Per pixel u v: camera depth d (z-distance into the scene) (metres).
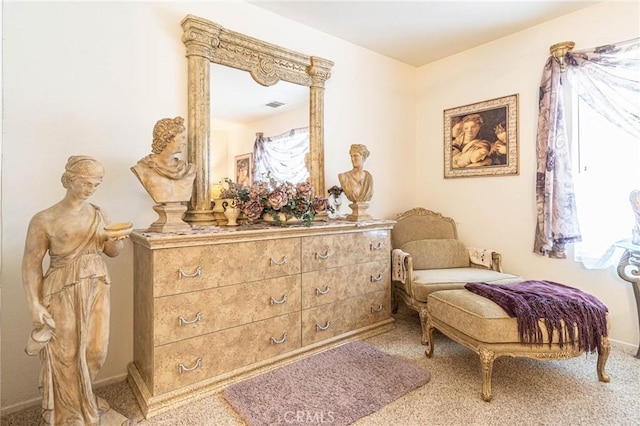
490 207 3.05
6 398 1.65
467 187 3.22
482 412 1.63
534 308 1.78
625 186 2.30
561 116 2.52
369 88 3.18
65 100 1.75
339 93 2.95
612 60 2.29
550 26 2.64
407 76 3.53
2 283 1.62
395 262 2.80
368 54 3.17
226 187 2.29
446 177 3.38
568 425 1.53
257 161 2.43
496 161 2.99
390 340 2.50
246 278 1.92
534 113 2.74
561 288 2.05
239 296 1.90
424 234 3.20
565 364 2.11
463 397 1.76
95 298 1.44
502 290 1.98
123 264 1.95
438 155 3.45
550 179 2.55
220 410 1.65
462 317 1.89
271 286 2.03
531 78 2.76
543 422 1.55
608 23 2.36
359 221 2.63
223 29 2.19
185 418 1.59
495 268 2.82
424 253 2.97
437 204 3.47
